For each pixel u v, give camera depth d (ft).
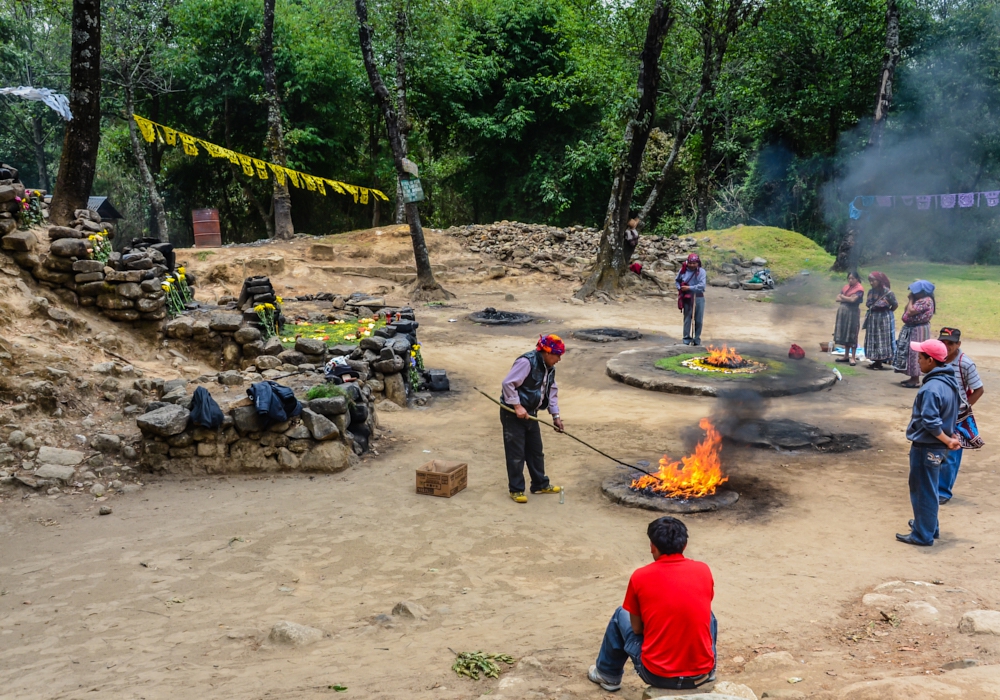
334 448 27.48
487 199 131.34
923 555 19.47
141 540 21.07
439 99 114.62
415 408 37.93
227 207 118.52
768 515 22.99
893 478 26.55
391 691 12.76
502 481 26.91
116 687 13.16
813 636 14.85
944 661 12.66
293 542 21.06
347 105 111.04
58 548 20.48
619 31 85.56
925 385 20.06
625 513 23.62
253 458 27.20
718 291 79.92
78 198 43.14
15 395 28.12
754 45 91.66
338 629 15.90
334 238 85.61
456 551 20.57
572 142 121.60
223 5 97.71
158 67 93.45
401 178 71.56
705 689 11.37
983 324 60.49
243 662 14.23
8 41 104.78
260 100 89.10
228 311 43.47
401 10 85.76
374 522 22.67
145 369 34.71
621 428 33.83
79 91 42.86
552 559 20.03
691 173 123.75
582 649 14.66
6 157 119.65
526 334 57.41
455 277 80.18
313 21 107.96
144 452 26.66
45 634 15.60
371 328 45.57
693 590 11.64
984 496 24.16
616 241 74.74
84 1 42.24
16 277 34.94
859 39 93.50
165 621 16.25
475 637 15.40
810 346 53.31
